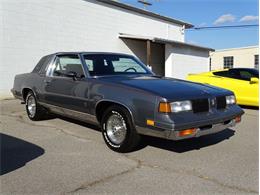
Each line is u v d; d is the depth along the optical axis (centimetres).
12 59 1183
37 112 714
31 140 571
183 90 475
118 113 495
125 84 496
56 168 431
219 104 499
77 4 1425
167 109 435
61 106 617
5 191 360
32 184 379
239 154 498
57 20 1338
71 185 376
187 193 355
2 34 1148
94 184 379
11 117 786
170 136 432
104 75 573
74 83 577
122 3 1664
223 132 645
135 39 1698
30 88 717
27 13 1222
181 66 1886
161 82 521
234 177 403
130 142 484
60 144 546
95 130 646
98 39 1548
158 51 2025
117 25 1669
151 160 466
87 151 508
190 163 454
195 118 451
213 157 482
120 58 641
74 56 609
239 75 1027
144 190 362
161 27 2053
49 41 1309
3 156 481
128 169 428
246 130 671
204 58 2119
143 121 455
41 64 714
